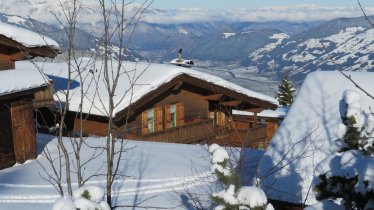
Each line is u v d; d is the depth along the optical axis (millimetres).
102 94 17938
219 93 22062
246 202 4156
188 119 22688
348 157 4379
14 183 11445
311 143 8836
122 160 14211
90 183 11664
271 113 29188
